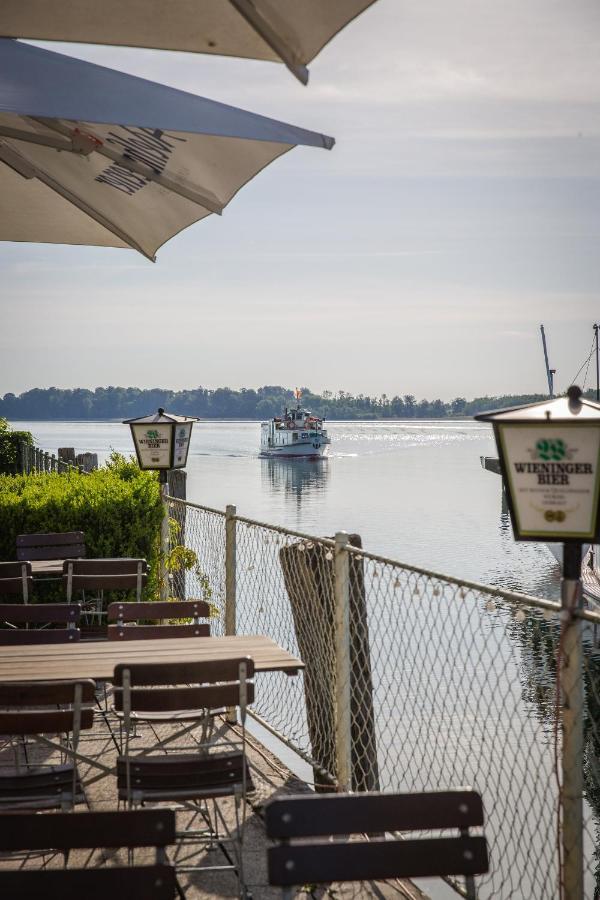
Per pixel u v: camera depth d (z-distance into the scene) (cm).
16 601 810
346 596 471
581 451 280
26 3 288
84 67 310
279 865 240
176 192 399
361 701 496
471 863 246
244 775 380
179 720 459
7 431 2008
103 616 827
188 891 397
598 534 283
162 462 872
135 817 242
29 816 241
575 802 303
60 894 233
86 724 373
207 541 801
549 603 307
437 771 557
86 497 849
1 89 291
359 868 242
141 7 287
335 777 491
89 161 405
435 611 1259
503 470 291
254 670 392
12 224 487
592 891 747
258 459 11350
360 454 12962
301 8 260
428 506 5294
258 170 366
